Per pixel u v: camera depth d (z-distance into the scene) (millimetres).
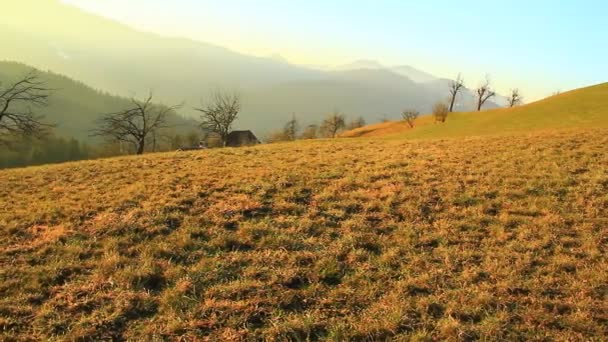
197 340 6699
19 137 53906
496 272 8953
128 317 7320
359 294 8148
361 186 15156
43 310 7367
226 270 8930
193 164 20359
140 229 10922
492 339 6738
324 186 15023
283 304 7789
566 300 7938
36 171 20047
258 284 8344
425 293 8227
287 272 8867
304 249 10039
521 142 23641
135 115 64125
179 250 9758
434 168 17562
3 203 13945
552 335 6895
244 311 7469
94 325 7000
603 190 13961
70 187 16141
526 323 7199
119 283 8297
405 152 22297
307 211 12516
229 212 12203
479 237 10891
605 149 19875
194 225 11195
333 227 11406
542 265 9328
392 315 7355
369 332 6941
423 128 71438
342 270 9094
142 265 8992
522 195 13836
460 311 7512
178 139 98875
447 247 10227
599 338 6801
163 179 16578
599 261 9492
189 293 8039
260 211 12469
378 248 10258
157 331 6898
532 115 58000
